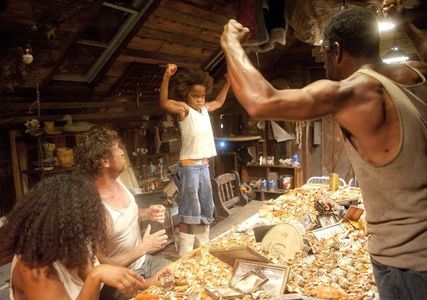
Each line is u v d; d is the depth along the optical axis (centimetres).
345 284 156
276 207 268
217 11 370
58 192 114
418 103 89
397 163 86
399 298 92
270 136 614
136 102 415
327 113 87
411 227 88
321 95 85
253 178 626
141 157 448
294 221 232
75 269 120
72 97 348
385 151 88
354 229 218
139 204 353
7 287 237
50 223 108
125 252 193
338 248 194
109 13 288
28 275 110
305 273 167
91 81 349
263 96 83
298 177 585
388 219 92
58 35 268
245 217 450
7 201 316
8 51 250
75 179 121
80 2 253
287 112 83
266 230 209
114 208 191
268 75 609
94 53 319
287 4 270
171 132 475
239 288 152
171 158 491
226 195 486
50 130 321
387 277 94
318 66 570
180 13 337
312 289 152
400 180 87
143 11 298
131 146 436
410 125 85
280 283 155
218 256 177
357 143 93
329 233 213
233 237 217
